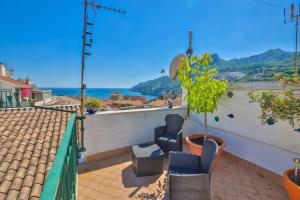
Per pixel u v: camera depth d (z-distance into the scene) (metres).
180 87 6.82
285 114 3.07
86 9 4.40
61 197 1.78
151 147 4.44
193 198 2.79
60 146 2.28
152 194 3.40
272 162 3.85
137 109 5.66
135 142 5.49
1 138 4.24
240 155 4.61
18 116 5.56
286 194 3.38
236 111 4.85
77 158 4.42
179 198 2.83
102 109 5.30
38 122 5.15
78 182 3.82
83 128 4.63
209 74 4.41
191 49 5.93
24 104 22.05
